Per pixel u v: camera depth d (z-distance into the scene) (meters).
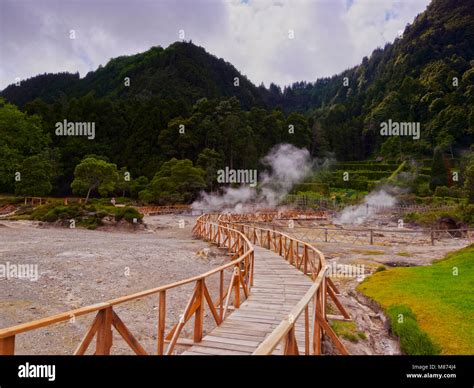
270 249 18.81
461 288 10.38
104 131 84.81
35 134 67.00
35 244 18.98
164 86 129.25
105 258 15.64
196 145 80.56
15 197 48.34
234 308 8.38
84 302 9.91
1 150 54.25
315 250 10.33
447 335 7.36
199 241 23.86
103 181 54.22
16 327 3.29
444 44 138.75
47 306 9.41
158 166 73.69
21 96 157.25
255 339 6.36
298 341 6.45
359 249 22.62
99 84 158.25
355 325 8.67
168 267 14.91
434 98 115.31
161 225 35.03
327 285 8.88
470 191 47.53
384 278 12.84
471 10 144.50
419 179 81.69
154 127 82.88
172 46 154.50
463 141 101.38
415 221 40.62
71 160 74.62
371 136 123.81
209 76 150.88
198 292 6.42
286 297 9.26
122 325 4.82
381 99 136.88
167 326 8.48
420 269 13.78
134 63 159.75
